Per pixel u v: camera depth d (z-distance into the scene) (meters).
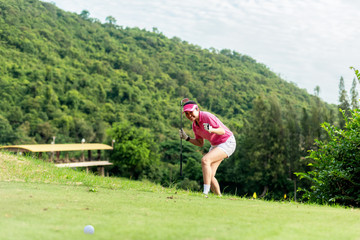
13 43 109.31
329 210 3.82
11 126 69.75
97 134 75.06
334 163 6.35
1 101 75.75
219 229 2.22
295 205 4.52
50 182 5.47
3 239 1.78
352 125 6.68
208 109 111.62
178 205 3.41
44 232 1.96
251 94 120.94
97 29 161.25
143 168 44.22
